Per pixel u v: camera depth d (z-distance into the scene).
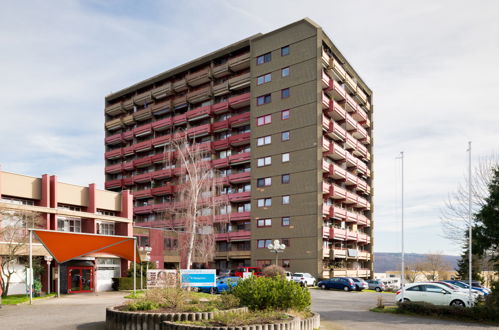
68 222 38.53
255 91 60.16
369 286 46.62
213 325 11.85
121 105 79.38
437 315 19.97
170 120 70.19
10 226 30.89
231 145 62.50
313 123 54.03
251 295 15.59
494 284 19.69
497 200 23.03
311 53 55.62
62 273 35.56
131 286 38.75
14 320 16.73
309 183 53.19
